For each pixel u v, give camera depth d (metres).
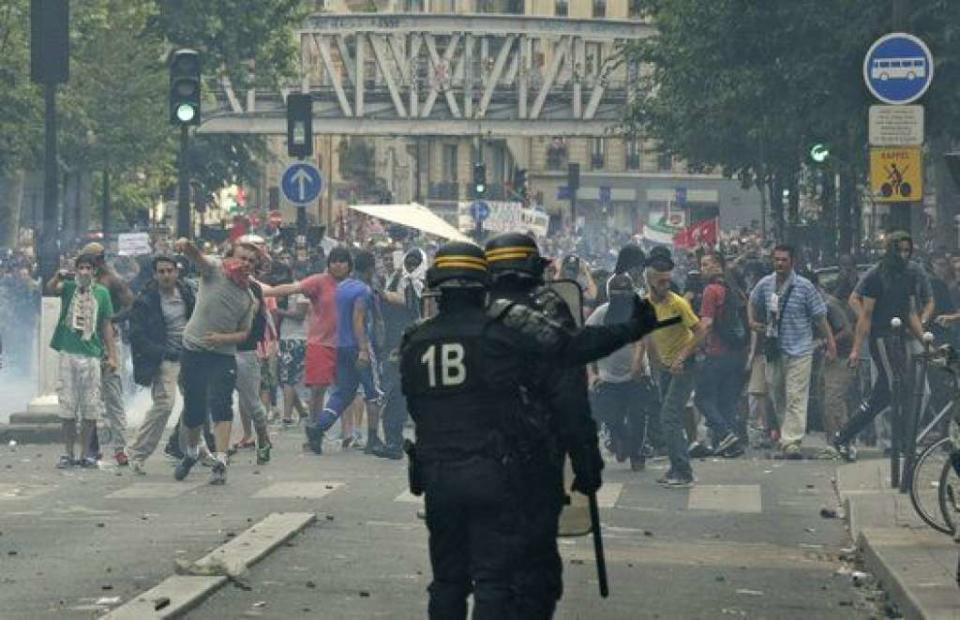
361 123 107.12
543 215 76.44
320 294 29.41
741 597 15.98
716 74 51.03
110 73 75.19
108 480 24.80
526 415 10.97
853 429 27.47
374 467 26.66
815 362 31.67
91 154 75.19
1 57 62.97
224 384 24.42
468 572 11.18
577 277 34.50
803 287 28.25
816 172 59.75
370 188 157.75
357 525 20.09
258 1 83.00
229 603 15.07
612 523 20.84
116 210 90.44
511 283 11.62
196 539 18.83
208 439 26.70
